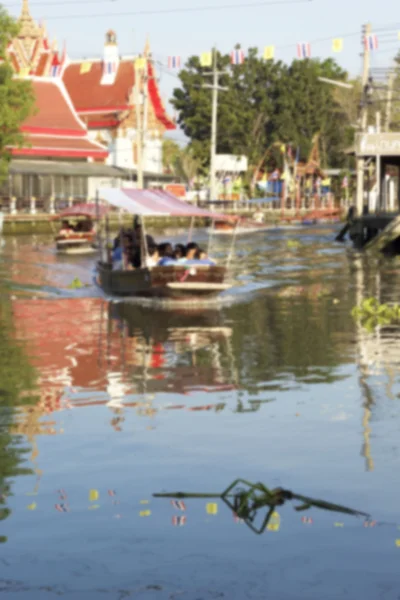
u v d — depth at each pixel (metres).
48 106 101.00
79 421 14.39
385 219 59.22
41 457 12.38
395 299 32.19
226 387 16.94
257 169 125.50
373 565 8.75
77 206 54.62
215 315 27.95
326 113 146.25
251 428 13.78
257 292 34.69
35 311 29.25
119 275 32.41
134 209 31.55
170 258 31.67
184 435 13.42
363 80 61.28
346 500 10.47
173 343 22.45
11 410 15.21
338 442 12.88
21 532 9.68
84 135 100.69
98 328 25.27
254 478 11.33
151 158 113.56
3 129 75.62
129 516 10.07
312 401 15.56
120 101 110.56
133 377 18.05
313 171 131.00
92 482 11.26
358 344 21.88
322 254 55.56
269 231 86.94
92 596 8.20
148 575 8.62
